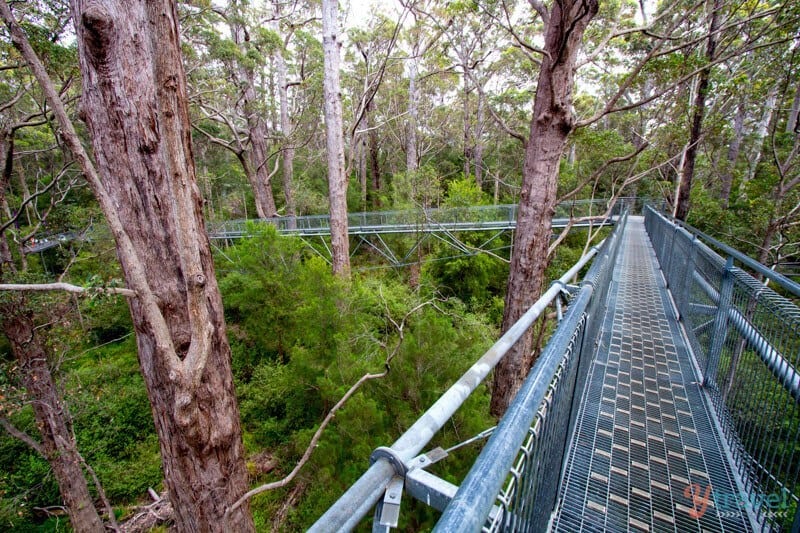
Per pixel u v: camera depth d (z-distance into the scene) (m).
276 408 7.99
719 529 1.67
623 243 9.40
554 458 1.25
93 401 7.46
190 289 2.40
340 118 9.54
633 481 1.93
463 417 3.93
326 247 14.24
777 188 9.73
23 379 5.66
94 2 2.48
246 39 13.36
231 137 22.27
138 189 2.76
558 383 1.11
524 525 0.84
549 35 4.07
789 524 1.50
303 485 5.48
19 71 6.29
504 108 17.42
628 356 3.33
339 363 5.51
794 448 1.52
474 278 13.22
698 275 3.48
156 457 7.81
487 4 5.79
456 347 4.84
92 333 11.11
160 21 1.90
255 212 24.55
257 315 9.19
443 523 0.42
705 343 3.02
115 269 10.96
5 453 7.53
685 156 10.54
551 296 1.60
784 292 8.92
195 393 2.69
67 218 8.55
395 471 0.59
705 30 6.85
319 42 15.78
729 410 2.27
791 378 1.58
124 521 6.53
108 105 2.65
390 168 28.16
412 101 16.98
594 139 7.80
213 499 3.16
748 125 14.83
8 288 2.23
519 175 19.86
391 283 11.82
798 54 7.41
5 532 6.66
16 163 14.09
